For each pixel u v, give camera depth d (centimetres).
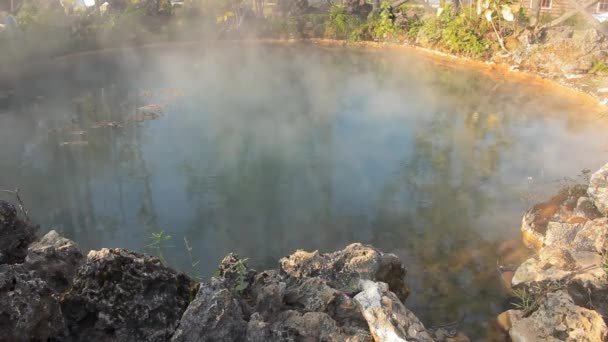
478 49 1542
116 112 1148
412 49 1745
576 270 554
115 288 379
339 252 530
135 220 708
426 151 921
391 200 757
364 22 1917
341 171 846
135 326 378
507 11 1488
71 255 464
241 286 454
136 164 880
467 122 1063
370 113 1118
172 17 1972
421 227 691
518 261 621
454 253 638
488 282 584
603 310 508
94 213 727
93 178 834
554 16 1827
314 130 1020
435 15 1827
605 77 1268
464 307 545
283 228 687
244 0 1983
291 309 447
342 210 730
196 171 851
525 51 1461
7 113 1151
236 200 757
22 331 322
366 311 439
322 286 461
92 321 382
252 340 378
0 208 478
